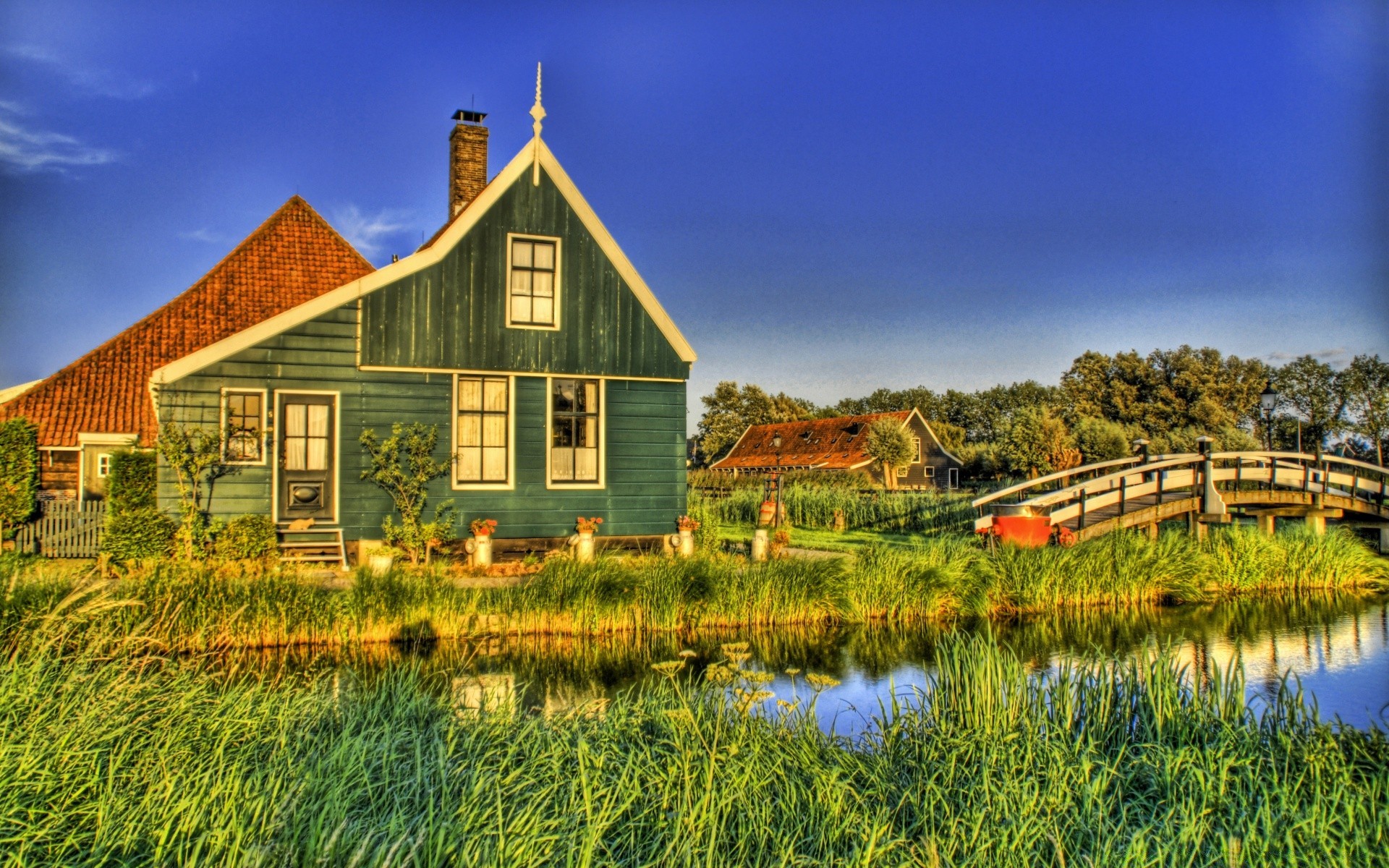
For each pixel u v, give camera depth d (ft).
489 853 14.84
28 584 32.81
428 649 38.63
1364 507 71.15
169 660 25.72
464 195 69.10
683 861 15.60
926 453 199.00
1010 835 16.66
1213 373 247.70
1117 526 63.21
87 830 15.34
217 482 49.37
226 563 44.60
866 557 50.88
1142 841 15.87
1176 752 20.74
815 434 214.28
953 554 52.65
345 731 19.52
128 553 45.39
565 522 55.67
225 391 49.62
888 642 41.98
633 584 43.55
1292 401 214.07
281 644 38.22
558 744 20.27
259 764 18.25
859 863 15.62
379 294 52.21
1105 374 258.78
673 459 58.18
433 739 20.74
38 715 19.35
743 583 45.57
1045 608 51.21
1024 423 155.63
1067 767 19.33
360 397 51.88
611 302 56.90
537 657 37.78
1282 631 44.91
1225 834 16.70
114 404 73.00
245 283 75.92
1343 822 16.93
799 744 21.77
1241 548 59.67
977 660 24.52
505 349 54.54
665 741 21.25
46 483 71.77
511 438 54.65
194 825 15.11
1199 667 36.01
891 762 21.26
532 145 55.62
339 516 51.31
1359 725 27.91
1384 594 58.03
